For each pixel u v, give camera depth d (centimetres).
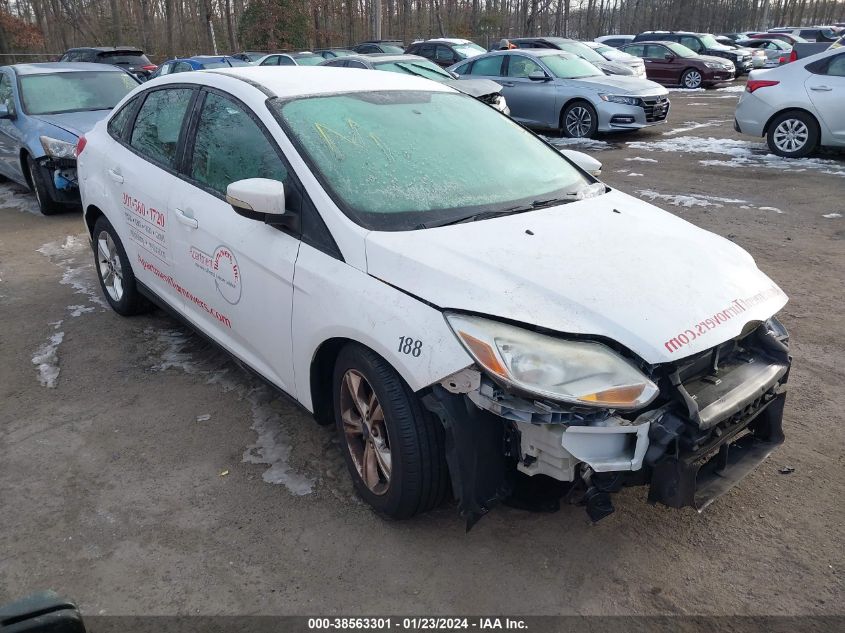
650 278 265
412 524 291
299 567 269
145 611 250
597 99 1233
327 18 3950
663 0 6725
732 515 294
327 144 320
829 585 257
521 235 284
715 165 1009
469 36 4297
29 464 336
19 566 271
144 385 410
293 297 301
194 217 365
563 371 231
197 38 4347
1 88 901
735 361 281
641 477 241
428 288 255
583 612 247
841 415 368
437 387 248
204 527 291
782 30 3912
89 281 585
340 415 301
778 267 589
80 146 508
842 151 1091
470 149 354
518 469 253
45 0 4222
